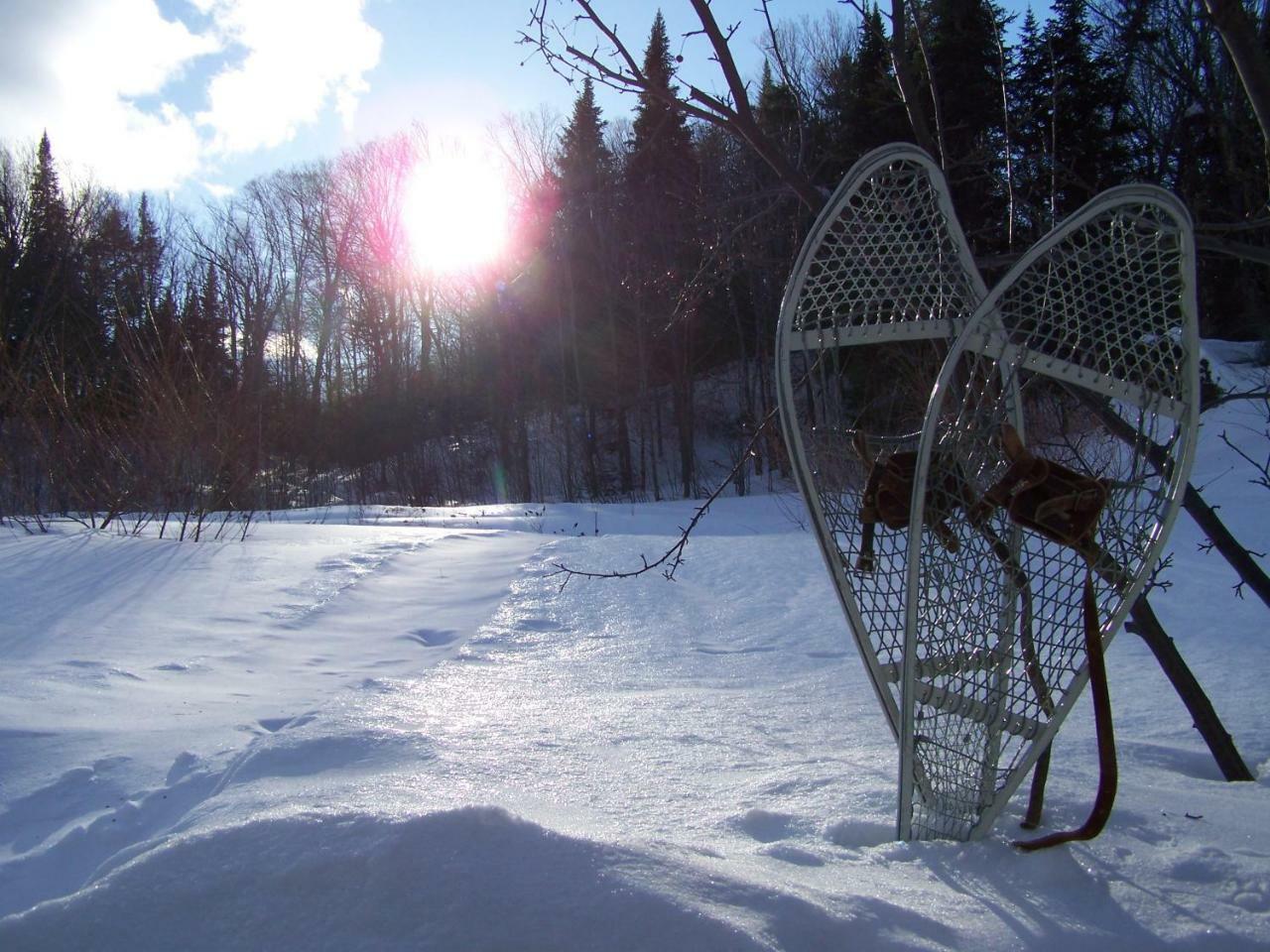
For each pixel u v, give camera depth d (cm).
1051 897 217
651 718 463
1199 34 456
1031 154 433
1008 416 278
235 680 562
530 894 182
